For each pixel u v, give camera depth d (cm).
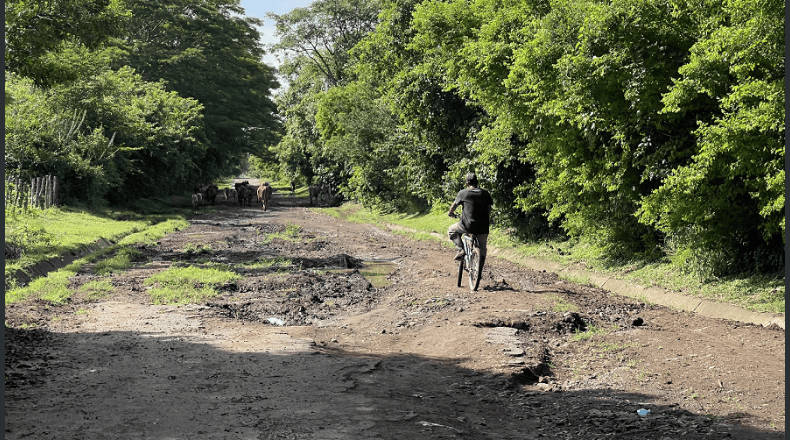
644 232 1385
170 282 1279
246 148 6341
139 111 3941
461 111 2164
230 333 842
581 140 1388
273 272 1530
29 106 3048
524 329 887
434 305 1052
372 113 3766
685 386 607
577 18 1205
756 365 658
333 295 1230
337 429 467
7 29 1341
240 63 6638
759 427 493
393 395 573
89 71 3281
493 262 1719
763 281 1009
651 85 1051
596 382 647
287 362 683
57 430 452
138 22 5709
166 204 4475
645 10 1031
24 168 2856
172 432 453
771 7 842
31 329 838
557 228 1808
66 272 1421
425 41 2070
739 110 909
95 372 627
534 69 1261
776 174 865
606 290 1245
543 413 552
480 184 1931
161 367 652
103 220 2692
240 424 473
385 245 2217
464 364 711
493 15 1734
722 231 1061
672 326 878
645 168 1193
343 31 5681
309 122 5438
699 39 975
